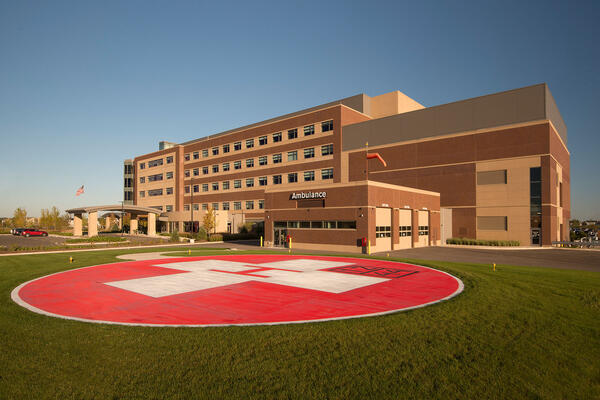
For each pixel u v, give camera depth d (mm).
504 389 6742
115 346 8734
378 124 54500
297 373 7340
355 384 6887
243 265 25484
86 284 17766
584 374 7379
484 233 46500
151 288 16688
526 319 11062
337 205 37719
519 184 44000
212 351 8453
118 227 99375
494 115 46219
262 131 67875
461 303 13125
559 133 50000
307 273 21469
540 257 32594
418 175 51375
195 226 71938
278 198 43688
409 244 42562
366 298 14547
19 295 15094
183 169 85125
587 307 12617
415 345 8859
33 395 6430
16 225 99062
